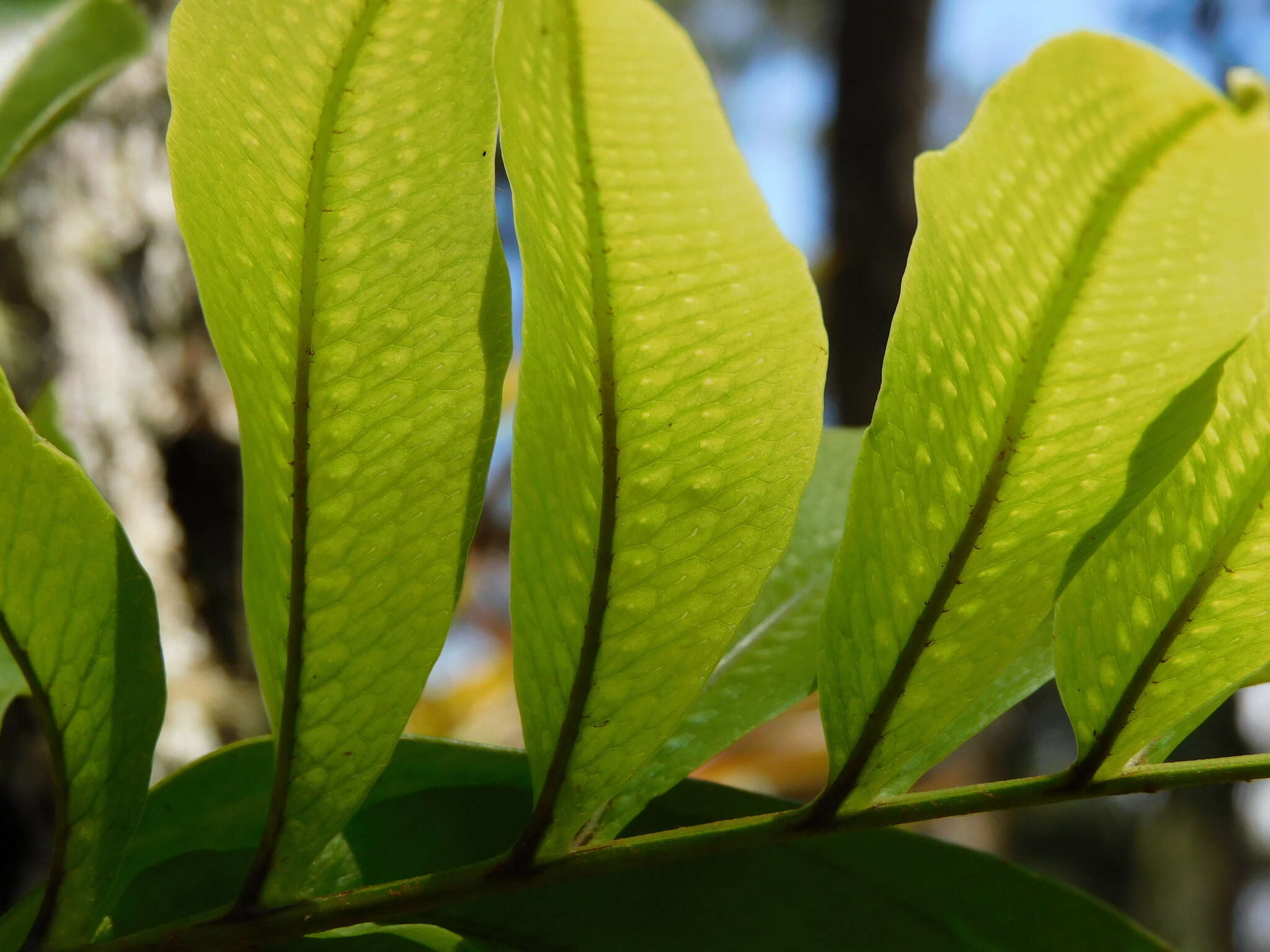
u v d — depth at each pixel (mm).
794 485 244
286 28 226
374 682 255
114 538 254
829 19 2184
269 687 257
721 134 228
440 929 272
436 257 238
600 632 249
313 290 238
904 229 1914
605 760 255
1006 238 229
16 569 250
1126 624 252
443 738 277
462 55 228
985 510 242
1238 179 220
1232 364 241
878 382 1831
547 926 280
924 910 282
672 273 234
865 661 251
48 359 826
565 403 245
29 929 265
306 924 259
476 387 245
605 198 230
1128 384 234
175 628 854
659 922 281
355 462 246
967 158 227
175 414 889
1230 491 245
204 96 231
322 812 259
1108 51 219
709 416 240
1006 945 283
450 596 253
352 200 234
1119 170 222
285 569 251
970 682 251
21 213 829
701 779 285
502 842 282
